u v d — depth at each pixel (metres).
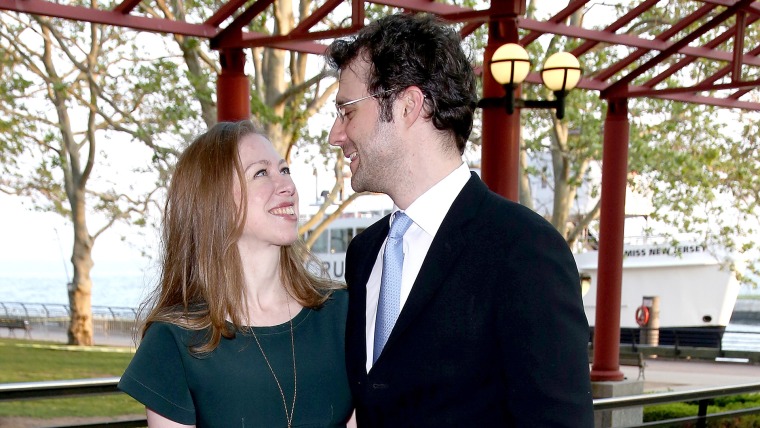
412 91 1.95
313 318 2.31
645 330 23.78
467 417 1.81
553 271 1.77
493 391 1.81
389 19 2.00
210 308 2.13
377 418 1.94
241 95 6.71
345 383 2.29
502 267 1.80
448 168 1.98
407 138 1.97
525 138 16.86
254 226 2.19
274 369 2.19
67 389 3.35
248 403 2.16
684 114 15.34
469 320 1.82
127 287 87.25
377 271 2.16
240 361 2.17
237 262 2.17
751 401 10.00
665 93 8.64
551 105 6.13
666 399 4.29
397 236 2.02
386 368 1.90
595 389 9.15
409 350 1.87
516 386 1.73
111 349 18.30
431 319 1.85
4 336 26.08
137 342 2.34
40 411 9.45
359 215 27.09
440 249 1.88
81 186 18.41
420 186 1.98
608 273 9.19
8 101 15.41
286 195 2.22
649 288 24.34
